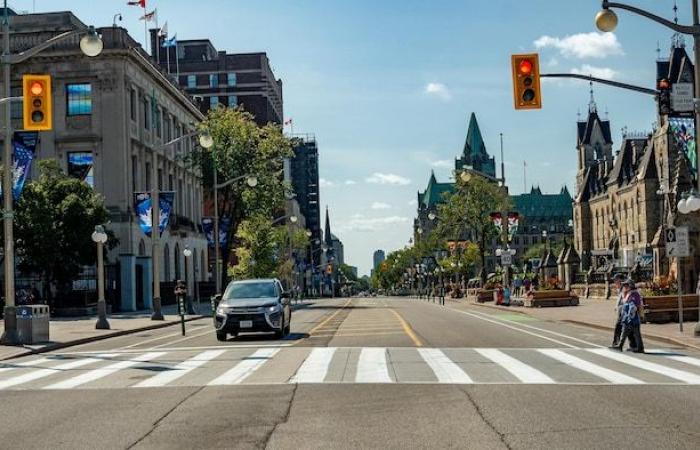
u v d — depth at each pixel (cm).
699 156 2289
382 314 4488
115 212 6056
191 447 899
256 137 7400
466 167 6178
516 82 2067
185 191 8244
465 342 2295
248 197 7206
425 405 1159
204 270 8888
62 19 6712
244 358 1903
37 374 1731
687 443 883
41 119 2200
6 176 2495
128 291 5959
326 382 1421
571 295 5009
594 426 986
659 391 1291
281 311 2520
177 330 3503
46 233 5003
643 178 12488
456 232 8888
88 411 1178
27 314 2550
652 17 2167
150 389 1398
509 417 1053
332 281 18062
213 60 13712
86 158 6150
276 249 7612
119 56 6119
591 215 16100
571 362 1739
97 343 2747
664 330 2542
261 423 1036
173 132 7800
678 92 2267
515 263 18838
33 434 1009
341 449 873
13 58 2461
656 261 5106
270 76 14750
